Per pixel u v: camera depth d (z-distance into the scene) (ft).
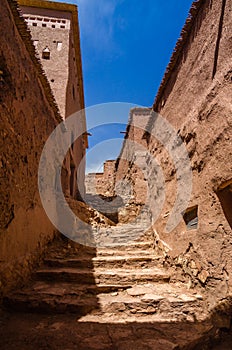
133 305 9.32
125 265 13.73
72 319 8.59
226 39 8.55
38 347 6.81
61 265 13.17
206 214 9.53
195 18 11.39
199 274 9.82
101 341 7.22
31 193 12.45
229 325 7.75
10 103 10.14
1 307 8.87
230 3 8.38
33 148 13.08
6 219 9.38
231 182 8.23
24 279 10.71
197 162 10.45
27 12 27.76
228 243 8.19
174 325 8.23
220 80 8.73
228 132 8.03
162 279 11.94
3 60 9.58
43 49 26.78
